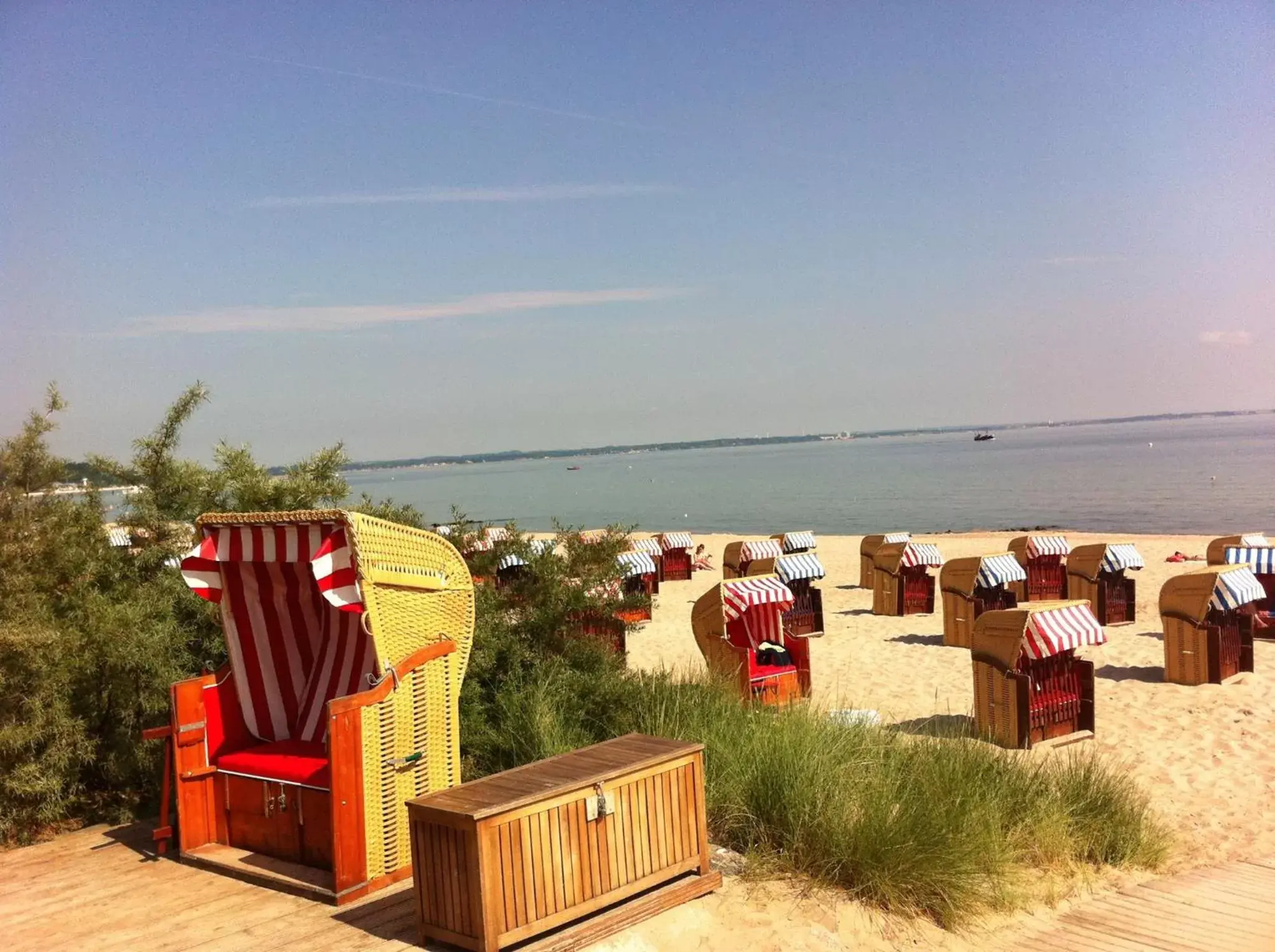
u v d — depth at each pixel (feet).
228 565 18.97
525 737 23.34
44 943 14.99
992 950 17.43
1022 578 51.03
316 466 28.17
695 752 16.79
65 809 20.68
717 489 365.81
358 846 16.19
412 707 17.29
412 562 17.47
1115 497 222.07
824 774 20.29
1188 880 21.48
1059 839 22.20
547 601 27.25
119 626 21.07
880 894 18.11
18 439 21.71
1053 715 33.12
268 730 19.47
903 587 63.21
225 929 15.24
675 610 70.64
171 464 25.70
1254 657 44.19
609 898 15.31
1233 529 148.25
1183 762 30.32
